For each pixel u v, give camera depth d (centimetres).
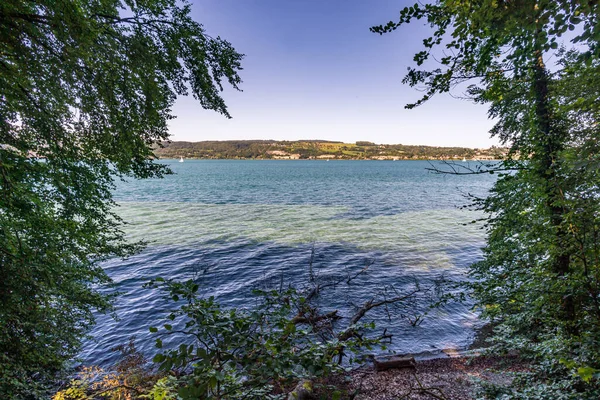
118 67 646
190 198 5562
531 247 645
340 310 1398
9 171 613
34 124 622
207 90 896
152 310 1431
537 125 582
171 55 787
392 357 972
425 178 10400
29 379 730
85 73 596
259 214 3906
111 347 1145
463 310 1395
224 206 4606
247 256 2188
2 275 571
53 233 757
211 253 2252
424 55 363
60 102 620
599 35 211
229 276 1823
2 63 500
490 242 941
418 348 1114
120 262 2052
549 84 544
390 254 2219
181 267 1970
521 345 620
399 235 2778
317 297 1538
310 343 295
